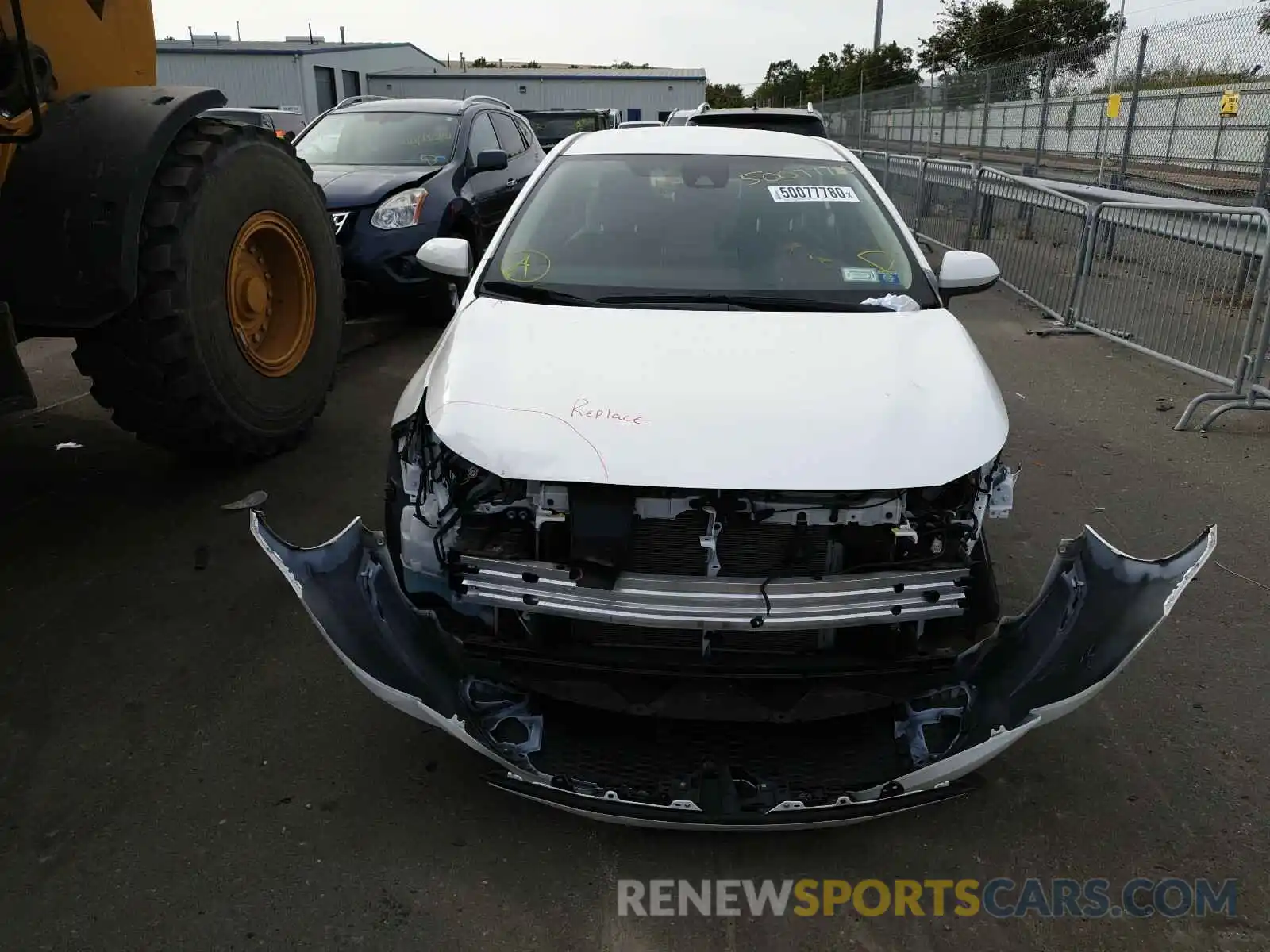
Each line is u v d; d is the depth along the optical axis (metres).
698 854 2.49
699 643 2.41
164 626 3.44
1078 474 4.96
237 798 2.64
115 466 4.84
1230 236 6.03
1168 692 3.17
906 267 3.42
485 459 2.37
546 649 2.41
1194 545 2.38
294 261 4.73
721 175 3.84
